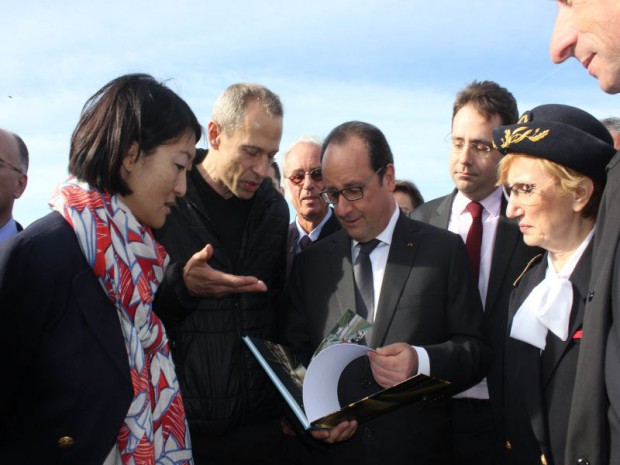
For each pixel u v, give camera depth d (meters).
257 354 2.20
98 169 1.73
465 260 2.57
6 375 1.56
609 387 1.48
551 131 1.93
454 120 3.11
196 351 2.60
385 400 1.97
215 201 2.84
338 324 2.21
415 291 2.47
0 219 3.53
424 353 2.22
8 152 3.44
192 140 1.88
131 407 1.70
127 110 1.74
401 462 2.33
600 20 1.47
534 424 1.94
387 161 2.58
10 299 1.55
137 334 1.76
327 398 2.15
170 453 1.89
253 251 2.83
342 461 2.44
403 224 2.66
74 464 1.57
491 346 2.55
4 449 1.60
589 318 1.59
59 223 1.69
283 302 2.91
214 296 2.18
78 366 1.60
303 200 4.41
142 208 1.83
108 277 1.68
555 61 1.67
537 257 2.27
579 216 1.96
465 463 2.86
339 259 2.71
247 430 2.73
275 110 2.69
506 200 3.06
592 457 1.57
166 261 2.02
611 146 1.95
